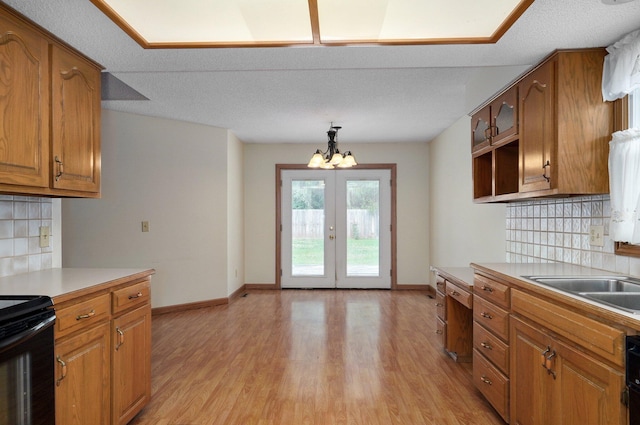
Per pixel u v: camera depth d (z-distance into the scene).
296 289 6.08
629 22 1.78
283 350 3.42
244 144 6.11
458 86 3.45
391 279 6.07
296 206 6.13
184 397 2.55
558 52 2.07
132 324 2.15
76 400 1.69
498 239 3.42
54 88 1.90
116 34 1.89
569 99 2.06
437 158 5.51
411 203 6.05
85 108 2.15
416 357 3.25
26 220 2.21
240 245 5.85
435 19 1.83
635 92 1.93
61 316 1.60
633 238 1.80
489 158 3.19
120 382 2.01
